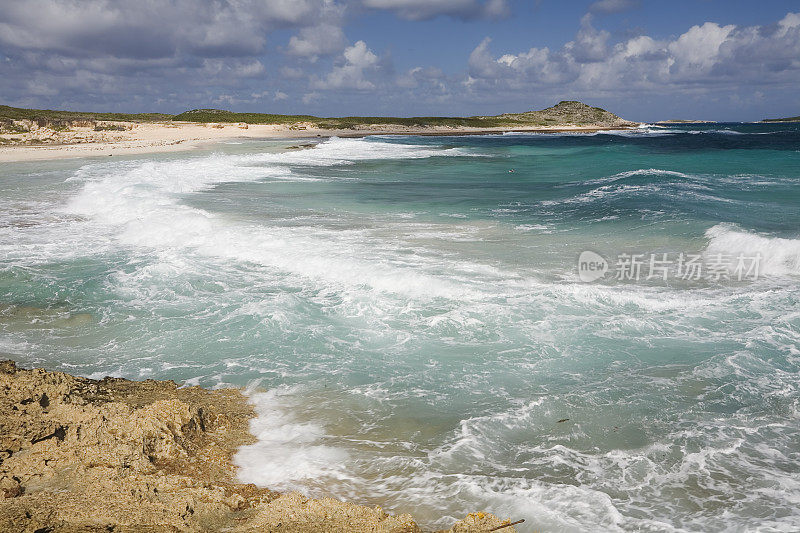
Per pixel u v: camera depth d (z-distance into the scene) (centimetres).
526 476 504
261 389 679
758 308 888
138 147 4384
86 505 418
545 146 5572
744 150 4562
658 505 462
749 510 453
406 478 502
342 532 404
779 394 641
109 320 888
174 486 459
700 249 1241
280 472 511
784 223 1444
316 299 962
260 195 2014
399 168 3125
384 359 750
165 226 1448
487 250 1238
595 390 660
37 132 5344
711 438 560
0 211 1734
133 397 641
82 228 1520
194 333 835
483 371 714
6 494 433
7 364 697
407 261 1145
